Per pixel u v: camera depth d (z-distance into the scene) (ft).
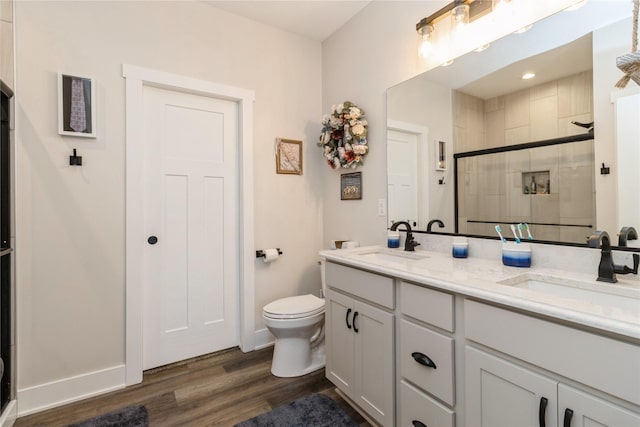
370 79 7.40
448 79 5.67
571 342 2.58
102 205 6.11
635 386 2.26
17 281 5.37
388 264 4.65
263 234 8.14
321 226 9.14
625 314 2.38
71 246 5.83
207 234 7.61
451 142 5.65
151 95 6.92
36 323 5.54
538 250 4.45
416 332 4.07
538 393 2.80
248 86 7.88
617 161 3.72
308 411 5.40
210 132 7.65
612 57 3.77
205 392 6.02
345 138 7.66
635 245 3.59
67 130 5.75
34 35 5.53
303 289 8.80
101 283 6.10
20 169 5.41
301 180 8.78
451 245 5.70
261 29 8.10
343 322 5.52
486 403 3.26
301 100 8.77
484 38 5.16
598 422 2.43
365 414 5.20
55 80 5.70
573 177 4.11
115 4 6.27
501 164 4.92
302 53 8.79
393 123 6.79
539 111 4.46
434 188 5.96
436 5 5.82
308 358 6.86
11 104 5.29
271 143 8.26
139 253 6.45
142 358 6.66
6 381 5.12
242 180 7.81
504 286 3.27
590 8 3.97
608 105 3.79
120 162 6.28
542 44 4.42
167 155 7.11
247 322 7.83
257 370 6.86
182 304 7.30
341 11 7.67
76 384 5.83
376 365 4.75
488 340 3.21
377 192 7.29
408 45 6.43
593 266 3.92
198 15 7.20
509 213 4.84
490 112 5.04
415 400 4.10
